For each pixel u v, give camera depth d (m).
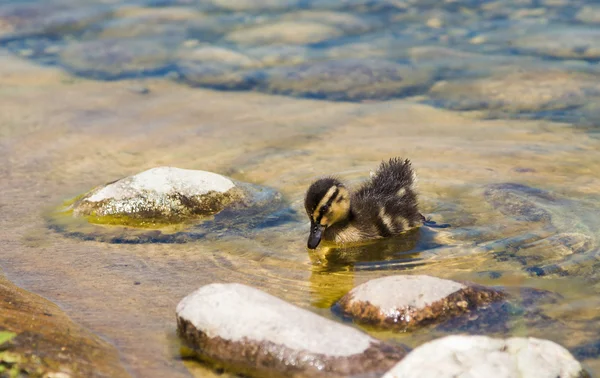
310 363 7.68
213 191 13.09
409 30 22.31
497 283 9.84
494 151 15.04
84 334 8.66
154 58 21.22
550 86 18.22
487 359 7.32
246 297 8.46
